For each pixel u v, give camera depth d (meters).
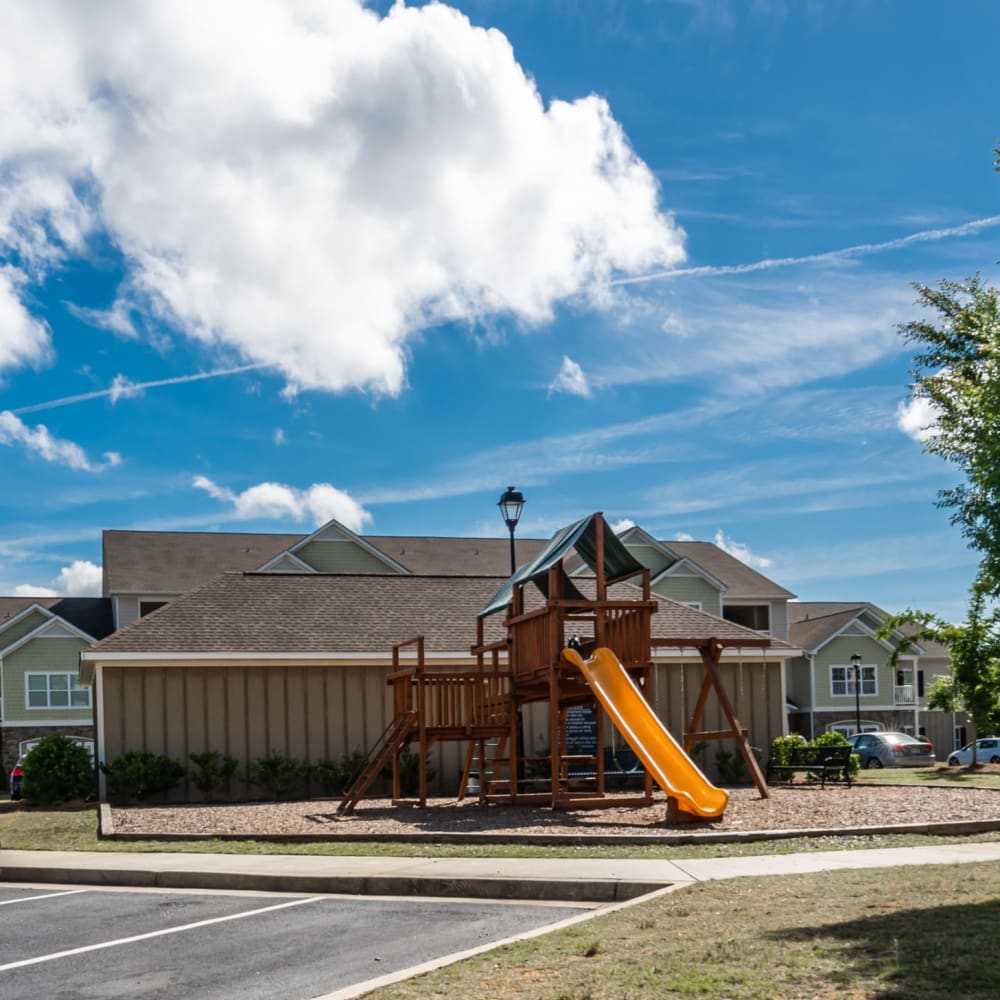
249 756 24.72
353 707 25.59
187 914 10.76
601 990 6.66
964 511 9.60
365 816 18.56
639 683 19.36
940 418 22.33
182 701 24.53
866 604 59.62
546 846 13.94
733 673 27.94
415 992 6.92
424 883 11.45
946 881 9.92
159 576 48.12
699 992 6.48
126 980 8.07
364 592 28.27
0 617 50.19
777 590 56.62
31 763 24.39
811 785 24.53
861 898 9.17
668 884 10.54
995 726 36.56
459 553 55.09
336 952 8.74
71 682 46.69
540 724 26.66
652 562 54.47
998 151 11.89
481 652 21.89
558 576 19.05
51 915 11.09
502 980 7.09
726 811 17.23
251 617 26.11
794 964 6.96
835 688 56.19
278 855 13.93
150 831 16.92
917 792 20.72
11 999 7.66
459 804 20.78
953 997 6.08
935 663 61.34
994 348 9.88
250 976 8.05
